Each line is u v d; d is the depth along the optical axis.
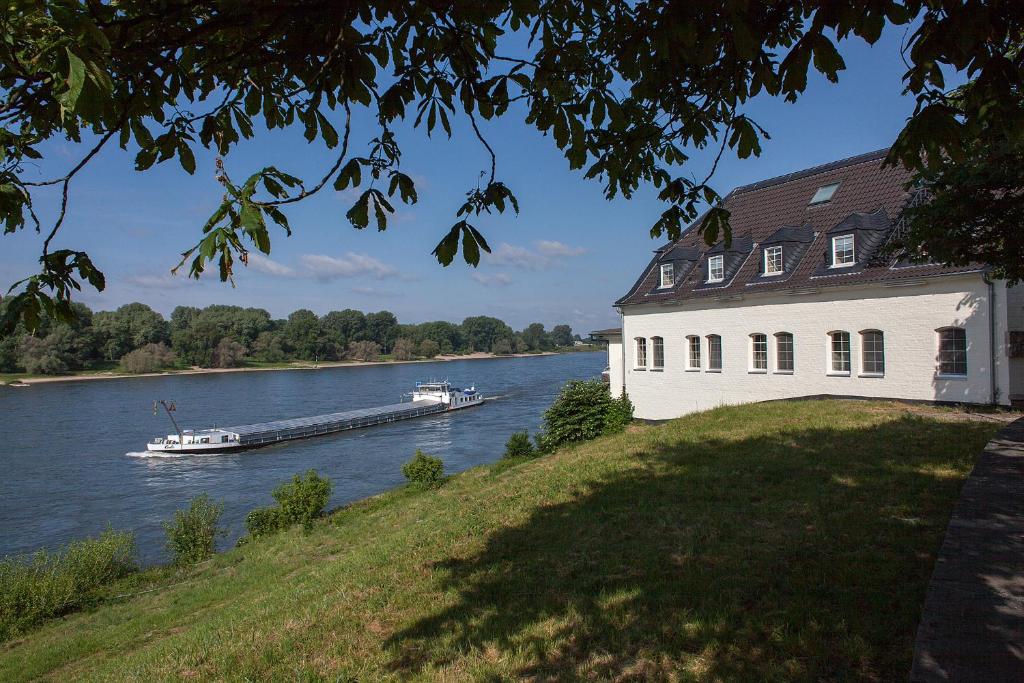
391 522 13.60
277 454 37.16
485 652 5.32
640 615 5.48
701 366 24.58
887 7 2.50
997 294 16.39
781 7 2.80
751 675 4.23
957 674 2.99
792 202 24.92
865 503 7.74
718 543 7.01
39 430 46.41
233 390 80.00
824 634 4.61
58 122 2.50
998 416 14.86
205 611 10.52
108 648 9.65
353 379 100.12
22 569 14.03
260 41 2.63
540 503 10.42
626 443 15.81
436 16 2.82
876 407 16.98
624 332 28.11
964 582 4.07
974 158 7.66
